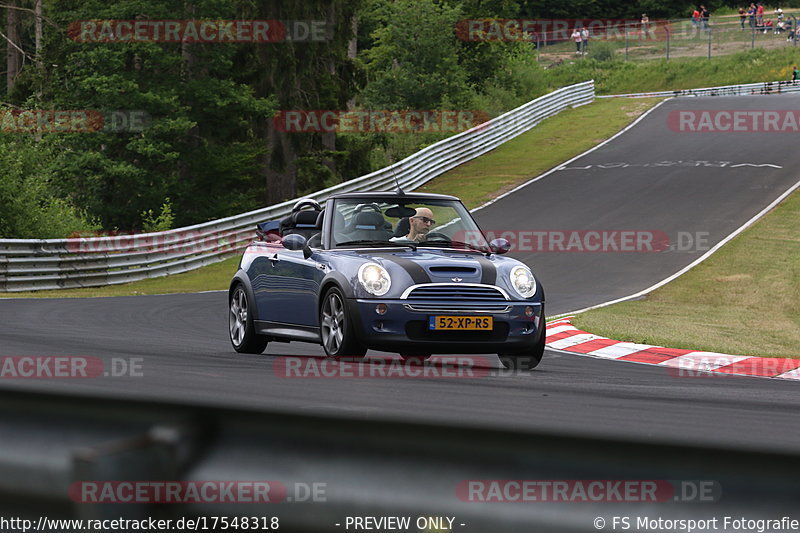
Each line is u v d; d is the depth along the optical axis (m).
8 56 190.50
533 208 113.88
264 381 23.50
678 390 26.78
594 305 62.56
